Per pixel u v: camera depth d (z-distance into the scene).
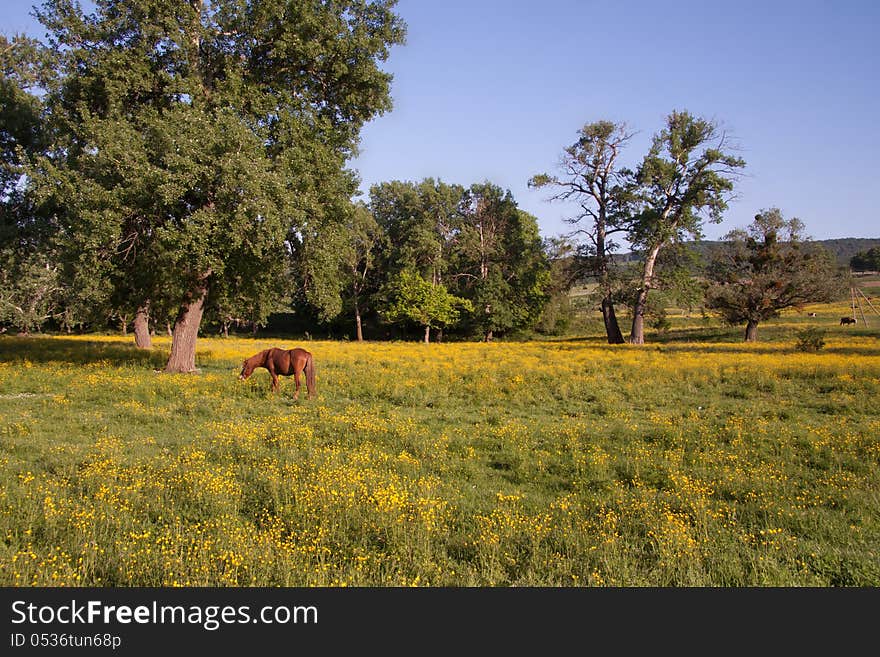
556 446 10.17
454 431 11.68
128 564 5.30
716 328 60.19
